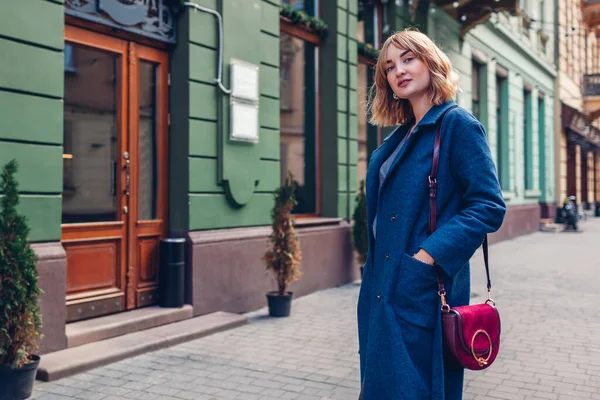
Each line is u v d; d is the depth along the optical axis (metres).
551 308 7.21
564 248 14.56
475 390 4.19
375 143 10.16
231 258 6.61
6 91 4.42
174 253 5.96
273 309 6.62
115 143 5.71
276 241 6.63
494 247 14.90
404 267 1.97
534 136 20.38
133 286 5.82
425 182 2.04
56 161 4.77
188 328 5.63
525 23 18.78
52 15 4.74
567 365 4.80
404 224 2.03
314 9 8.88
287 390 4.16
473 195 1.98
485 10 12.79
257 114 6.95
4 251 3.84
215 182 6.48
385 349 1.97
